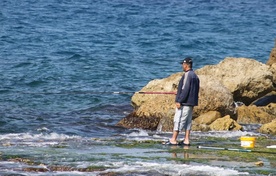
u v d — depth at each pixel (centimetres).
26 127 4288
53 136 3919
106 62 7806
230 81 5131
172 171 2809
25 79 6444
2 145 3438
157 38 10675
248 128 4475
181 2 17412
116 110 5169
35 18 12600
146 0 17412
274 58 5816
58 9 14450
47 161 2992
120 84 6494
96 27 11769
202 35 11438
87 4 15775
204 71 5250
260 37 11588
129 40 10256
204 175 2745
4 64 7306
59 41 9625
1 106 5078
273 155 3269
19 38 9712
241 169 2880
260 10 16612
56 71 6981
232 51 9706
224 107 4550
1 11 13425
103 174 2753
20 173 2750
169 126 4341
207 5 17088
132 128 4431
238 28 12825
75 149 3362
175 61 8331
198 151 3369
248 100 5228
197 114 4531
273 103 5034
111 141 3741
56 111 5019
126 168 2859
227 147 3544
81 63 7644
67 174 2756
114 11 14650
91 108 5206
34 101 5359
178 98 3662
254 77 5153
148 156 3186
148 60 8275
